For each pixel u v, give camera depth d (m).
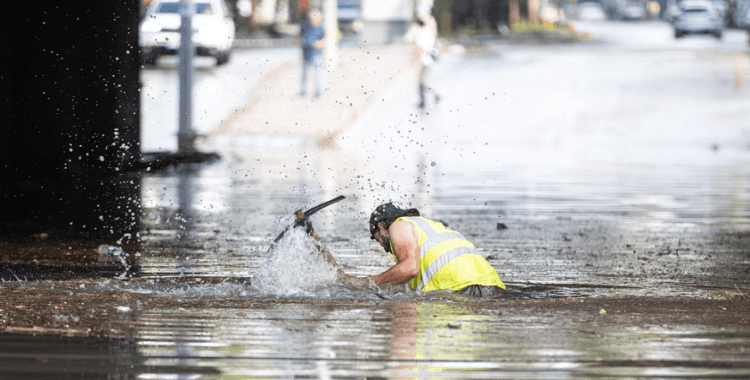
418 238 19.34
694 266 24.23
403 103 80.69
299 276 19.94
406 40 78.25
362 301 18.47
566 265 24.19
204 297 18.84
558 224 32.91
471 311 17.61
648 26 180.62
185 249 26.73
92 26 46.47
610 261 24.94
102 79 47.28
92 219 33.53
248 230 31.11
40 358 14.17
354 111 73.44
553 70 98.12
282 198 40.50
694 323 16.88
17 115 43.84
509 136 70.25
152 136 64.19
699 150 64.94
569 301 18.95
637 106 80.31
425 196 41.41
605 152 63.75
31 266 23.23
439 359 14.37
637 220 34.22
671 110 78.50
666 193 43.03
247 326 16.25
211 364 14.00
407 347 15.00
